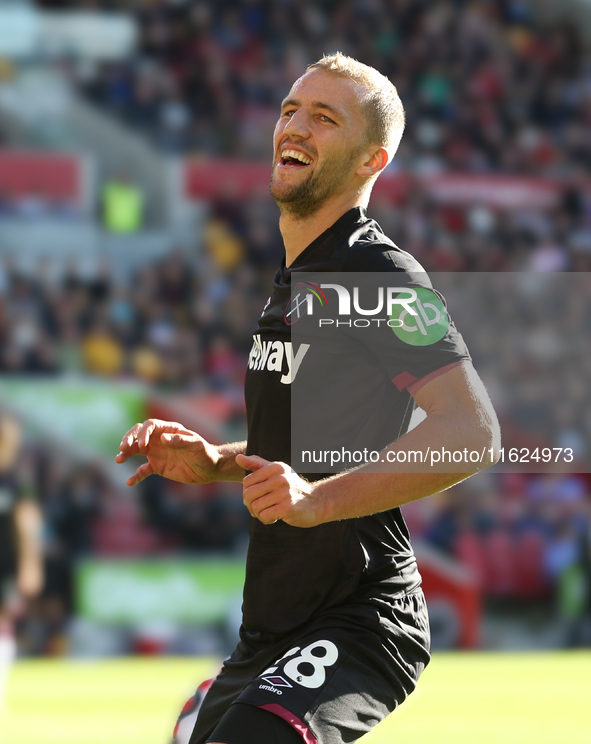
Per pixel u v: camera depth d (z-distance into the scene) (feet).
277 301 27.09
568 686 83.56
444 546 129.70
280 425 26.09
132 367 160.97
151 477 125.39
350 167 27.04
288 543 25.49
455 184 189.16
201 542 123.85
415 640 25.52
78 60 197.47
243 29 208.23
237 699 23.34
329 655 23.97
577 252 189.98
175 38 204.13
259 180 178.91
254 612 25.89
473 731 62.85
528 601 130.93
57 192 167.43
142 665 99.86
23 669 96.07
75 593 111.04
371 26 214.48
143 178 187.11
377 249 25.41
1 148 182.70
